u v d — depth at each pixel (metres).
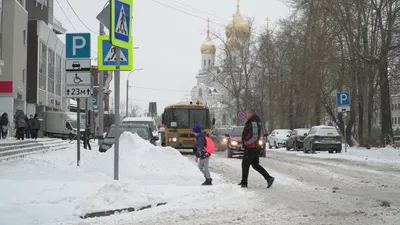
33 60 49.91
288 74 50.22
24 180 14.07
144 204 10.20
